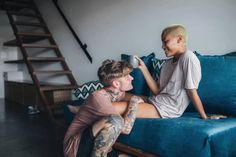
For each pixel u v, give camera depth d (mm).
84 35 4188
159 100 1953
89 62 4113
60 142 2814
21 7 5340
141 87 2664
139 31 3262
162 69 2125
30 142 2828
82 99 2887
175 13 2834
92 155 1465
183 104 1910
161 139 1661
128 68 1677
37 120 3906
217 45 2486
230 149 1605
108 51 3740
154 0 3049
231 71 1996
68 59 4605
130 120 1688
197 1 2623
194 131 1540
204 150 1470
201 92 2062
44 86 3957
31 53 5930
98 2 3863
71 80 4332
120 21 3518
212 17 2508
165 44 1954
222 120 1779
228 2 2371
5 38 6762
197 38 2650
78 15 4297
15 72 6625
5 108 5020
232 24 2354
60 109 3852
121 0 3484
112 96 1702
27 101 5254
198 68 1794
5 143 2801
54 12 4930
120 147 1918
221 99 1982
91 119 1555
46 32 4934
